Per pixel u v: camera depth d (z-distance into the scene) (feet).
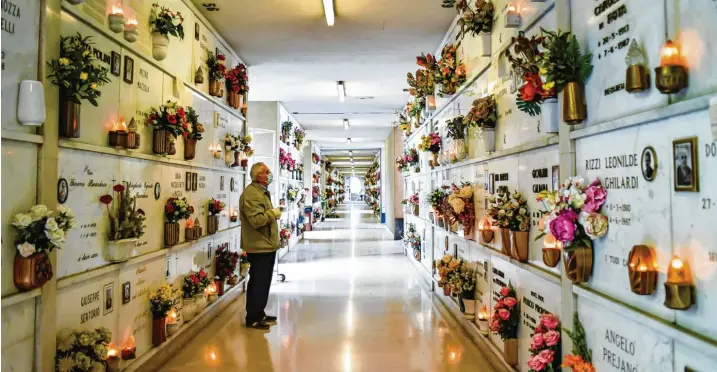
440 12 14.15
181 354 11.61
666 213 4.62
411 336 13.00
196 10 13.53
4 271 5.89
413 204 25.40
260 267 14.11
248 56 18.71
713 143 3.97
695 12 4.18
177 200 11.32
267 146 28.45
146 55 9.97
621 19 5.39
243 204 13.82
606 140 5.78
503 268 10.02
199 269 13.85
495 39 10.34
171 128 10.43
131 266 9.48
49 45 6.71
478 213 11.91
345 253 30.68
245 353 11.69
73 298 7.42
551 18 7.42
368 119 36.09
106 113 8.39
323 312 15.71
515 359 9.03
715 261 3.95
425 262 21.53
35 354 6.52
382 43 17.15
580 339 6.44
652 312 4.85
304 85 23.90
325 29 15.61
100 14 8.18
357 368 10.63
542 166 7.72
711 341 3.94
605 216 5.78
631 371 5.28
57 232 6.15
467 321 13.07
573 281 6.29
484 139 10.48
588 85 6.15
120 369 8.73
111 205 8.61
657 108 4.65
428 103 17.54
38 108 6.16
